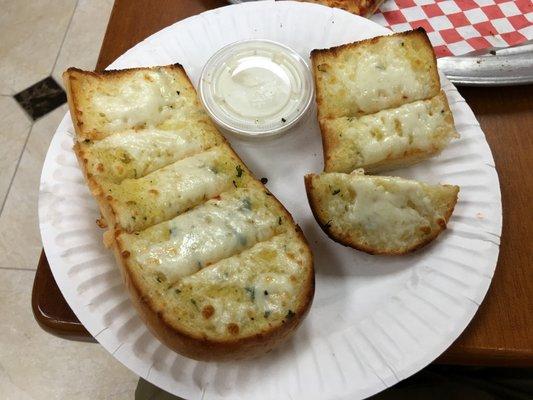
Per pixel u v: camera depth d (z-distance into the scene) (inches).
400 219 8.3
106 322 7.5
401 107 9.0
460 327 7.4
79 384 13.9
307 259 7.8
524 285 7.9
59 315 7.8
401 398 9.2
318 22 10.1
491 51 10.2
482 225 8.2
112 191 8.0
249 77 9.5
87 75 9.0
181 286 7.3
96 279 7.9
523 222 8.5
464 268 7.9
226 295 7.4
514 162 9.0
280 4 10.2
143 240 7.6
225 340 7.1
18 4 19.0
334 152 8.9
